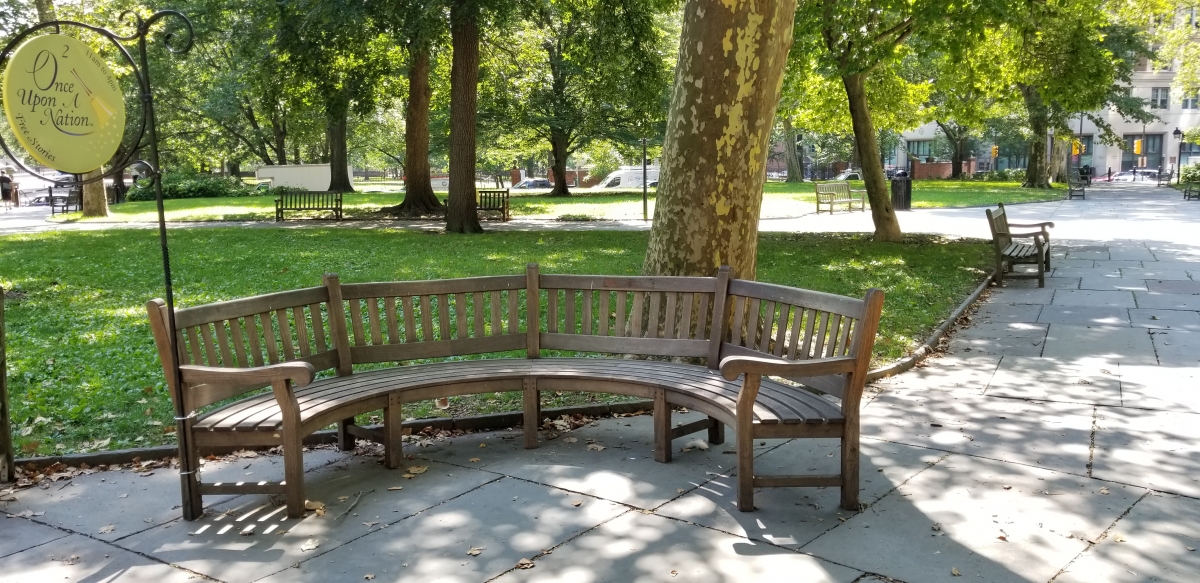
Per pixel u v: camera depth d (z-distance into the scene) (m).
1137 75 76.31
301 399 4.82
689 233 7.25
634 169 59.59
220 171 64.81
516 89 38.41
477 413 6.21
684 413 6.38
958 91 19.50
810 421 4.38
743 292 5.57
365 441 5.67
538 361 5.81
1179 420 5.89
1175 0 27.31
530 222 25.95
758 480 4.38
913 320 9.39
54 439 5.69
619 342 5.93
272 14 21.11
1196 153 77.19
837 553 3.90
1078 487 4.70
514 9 21.59
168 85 40.88
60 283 12.59
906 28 17.03
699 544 4.00
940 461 5.15
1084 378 7.07
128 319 9.80
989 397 6.57
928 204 33.62
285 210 29.91
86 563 3.90
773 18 6.88
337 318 5.50
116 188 41.94
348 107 25.83
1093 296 11.17
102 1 24.12
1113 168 78.75
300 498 4.38
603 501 4.55
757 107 7.07
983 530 4.14
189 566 3.85
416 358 5.77
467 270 13.90
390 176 105.94
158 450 5.34
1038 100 42.12
